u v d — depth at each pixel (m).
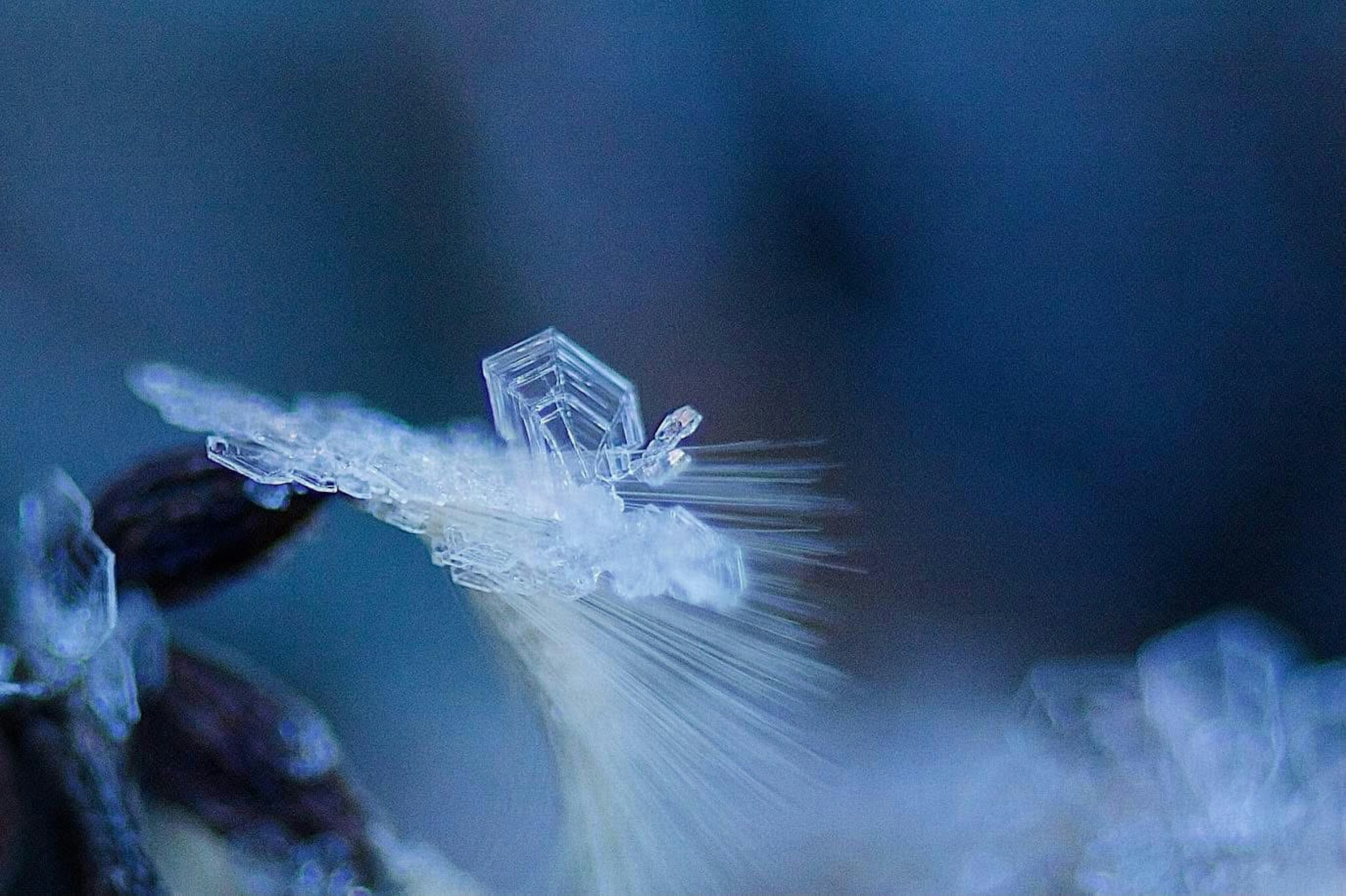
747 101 0.18
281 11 0.17
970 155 0.18
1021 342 0.18
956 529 0.17
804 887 0.08
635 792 0.05
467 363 0.17
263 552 0.05
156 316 0.16
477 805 0.10
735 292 0.17
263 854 0.05
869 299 0.18
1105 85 0.18
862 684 0.13
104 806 0.05
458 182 0.17
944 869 0.08
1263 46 0.17
